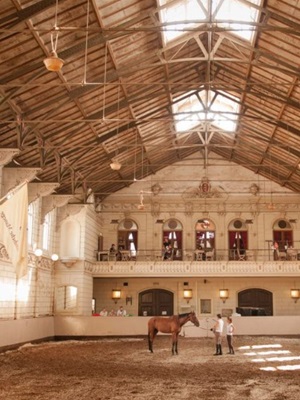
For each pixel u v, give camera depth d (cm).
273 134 2755
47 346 2386
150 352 2070
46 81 1772
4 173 2100
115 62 1892
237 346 2361
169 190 3550
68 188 2953
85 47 1648
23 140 1912
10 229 1193
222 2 1650
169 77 2288
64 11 1502
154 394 1144
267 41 1902
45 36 1542
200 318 2942
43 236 2878
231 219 3534
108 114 2220
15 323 2303
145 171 3481
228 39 1970
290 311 3425
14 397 1110
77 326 2927
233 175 3531
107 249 3531
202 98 2733
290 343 2528
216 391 1184
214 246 3512
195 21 1642
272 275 3225
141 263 3284
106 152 2753
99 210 3528
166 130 2903
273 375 1438
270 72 2106
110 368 1579
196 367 1603
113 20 1659
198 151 3544
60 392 1168
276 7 1692
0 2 1352
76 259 3012
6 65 1602
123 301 3497
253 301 3466
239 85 2389
